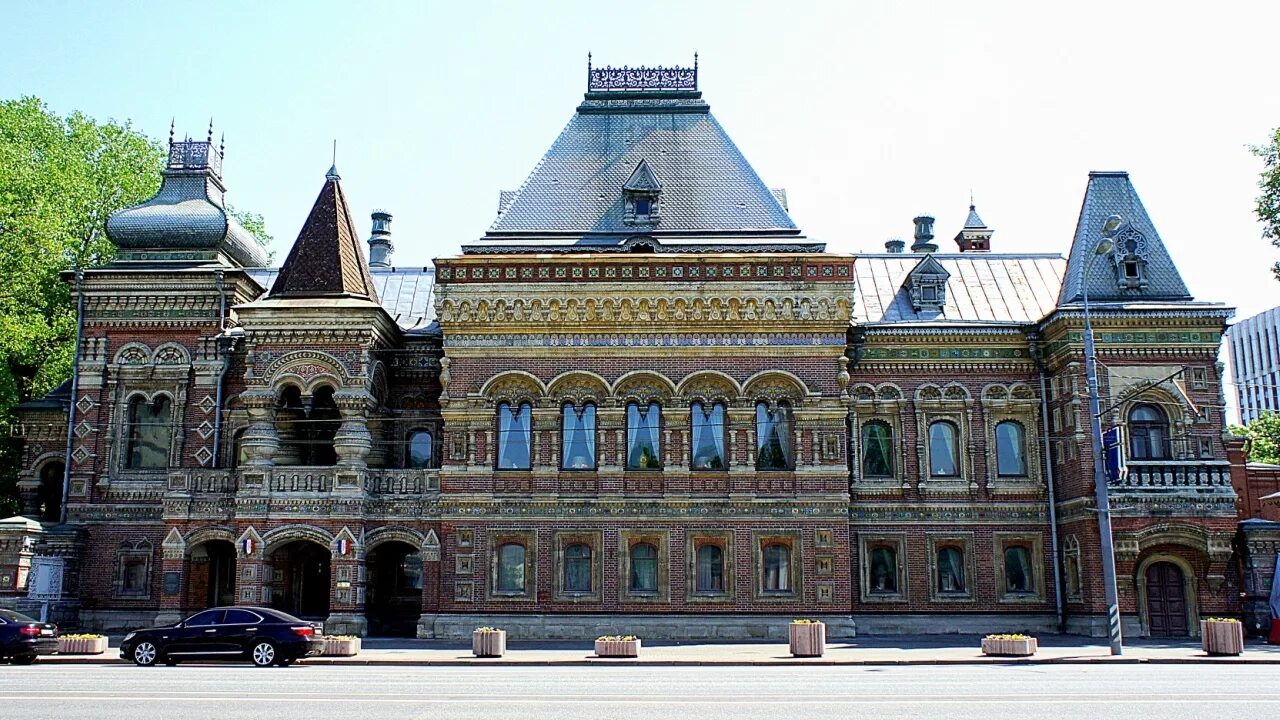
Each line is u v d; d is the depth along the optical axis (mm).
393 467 44750
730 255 41625
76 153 57656
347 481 40938
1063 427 42938
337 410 44312
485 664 31000
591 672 28203
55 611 42125
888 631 43125
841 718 18297
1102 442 34719
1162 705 20047
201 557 42281
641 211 43594
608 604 40219
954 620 43156
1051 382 44125
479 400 41438
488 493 40938
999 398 44656
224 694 21672
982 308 46750
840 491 40750
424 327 47281
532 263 41844
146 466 44875
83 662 30750
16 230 46812
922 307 46469
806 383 41344
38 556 42219
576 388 41750
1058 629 42594
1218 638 32812
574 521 40812
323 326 42219
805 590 40125
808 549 40500
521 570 40750
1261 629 40406
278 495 40875
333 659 31500
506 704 20156
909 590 43469
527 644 38500
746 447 41125
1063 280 45562
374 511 41219
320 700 20719
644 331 41750
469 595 40250
